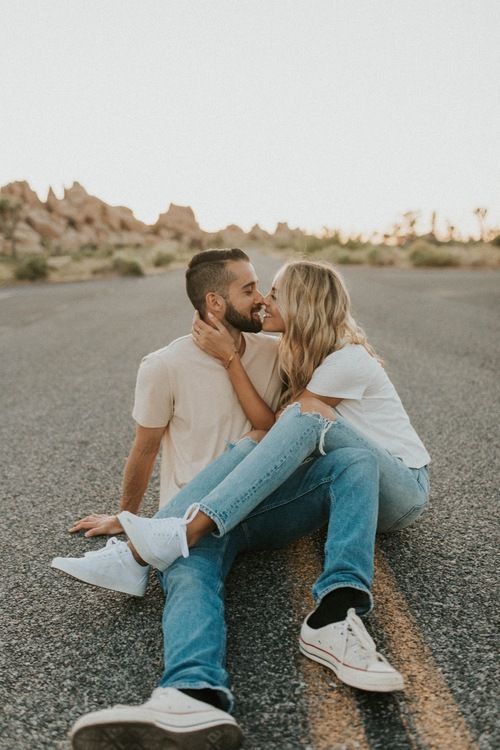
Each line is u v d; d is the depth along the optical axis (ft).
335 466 6.84
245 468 6.52
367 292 44.83
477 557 7.98
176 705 4.94
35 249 196.65
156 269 110.63
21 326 34.91
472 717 5.28
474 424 13.92
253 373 8.23
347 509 6.52
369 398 7.74
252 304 7.72
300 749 5.04
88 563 6.75
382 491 7.34
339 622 5.80
